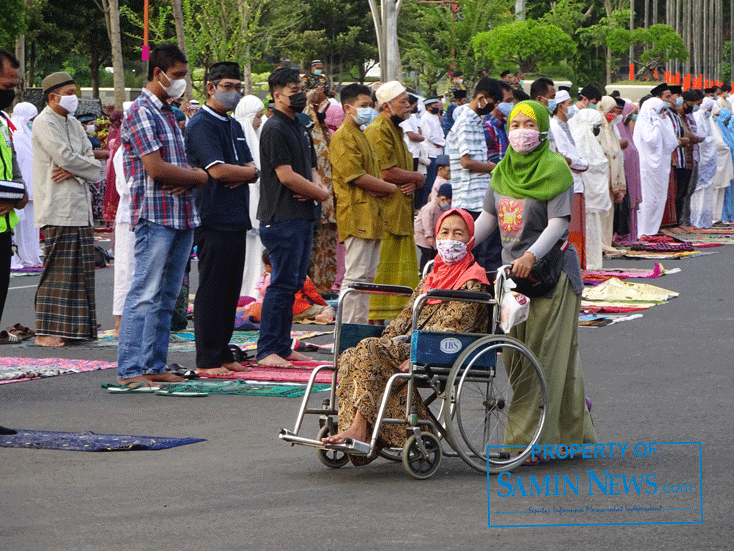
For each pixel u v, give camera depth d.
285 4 74.50
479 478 10.73
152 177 15.09
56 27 85.81
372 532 8.91
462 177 22.61
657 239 35.38
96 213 41.44
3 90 13.86
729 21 185.50
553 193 11.17
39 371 16.39
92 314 19.44
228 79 16.11
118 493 10.10
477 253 21.72
